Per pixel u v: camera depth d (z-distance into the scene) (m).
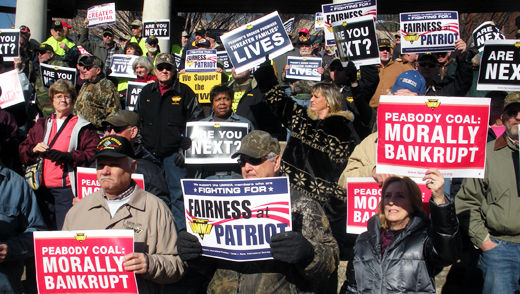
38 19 15.04
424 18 7.46
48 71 9.21
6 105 7.14
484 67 5.49
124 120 5.68
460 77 6.43
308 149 5.50
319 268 3.65
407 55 8.62
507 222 4.50
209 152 6.42
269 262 3.77
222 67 9.98
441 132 3.90
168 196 5.72
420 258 3.84
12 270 4.35
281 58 10.02
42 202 6.25
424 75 6.94
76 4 20.22
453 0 17.50
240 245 3.67
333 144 5.44
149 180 5.57
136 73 9.25
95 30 26.52
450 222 3.63
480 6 17.48
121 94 10.09
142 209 4.02
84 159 6.16
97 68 8.54
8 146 6.74
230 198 3.69
